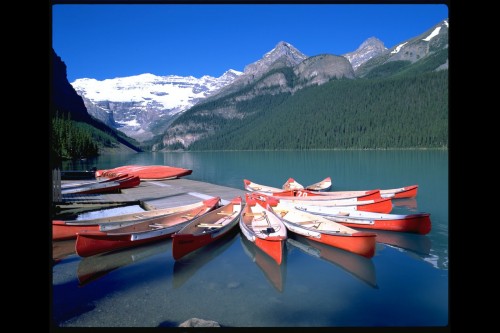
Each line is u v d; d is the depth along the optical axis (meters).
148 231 13.06
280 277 10.27
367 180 33.53
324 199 19.95
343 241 12.01
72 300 8.84
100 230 13.37
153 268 11.06
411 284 9.80
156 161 85.50
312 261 11.61
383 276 10.31
